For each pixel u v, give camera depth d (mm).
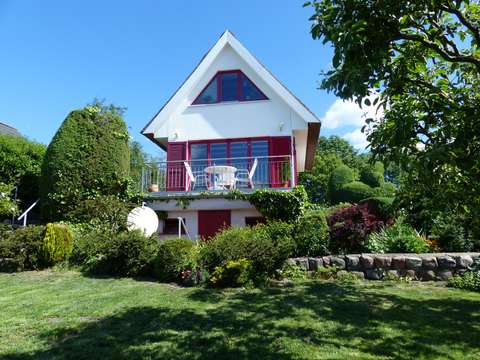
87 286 6945
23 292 6504
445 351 3764
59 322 4738
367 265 7613
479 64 2705
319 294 6172
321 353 3699
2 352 3764
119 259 8102
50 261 8609
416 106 2766
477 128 2387
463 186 2641
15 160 13875
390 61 2707
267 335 4207
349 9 2660
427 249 8273
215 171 12312
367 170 28297
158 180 13438
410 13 2619
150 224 10602
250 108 14445
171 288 6754
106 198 11094
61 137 11992
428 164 2268
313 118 13648
